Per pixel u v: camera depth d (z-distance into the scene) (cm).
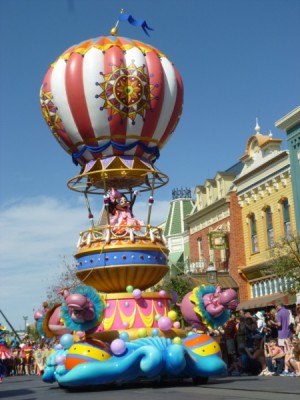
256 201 3444
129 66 1390
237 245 3578
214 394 946
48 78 1452
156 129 1434
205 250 3994
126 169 1402
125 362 1120
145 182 1504
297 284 2591
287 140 3108
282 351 1467
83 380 1114
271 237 3306
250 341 1571
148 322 1288
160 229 1417
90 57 1389
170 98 1442
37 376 2386
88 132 1403
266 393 933
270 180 3281
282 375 1405
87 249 1355
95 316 1149
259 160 3434
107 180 1469
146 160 1442
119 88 1370
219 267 3738
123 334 1205
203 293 1277
